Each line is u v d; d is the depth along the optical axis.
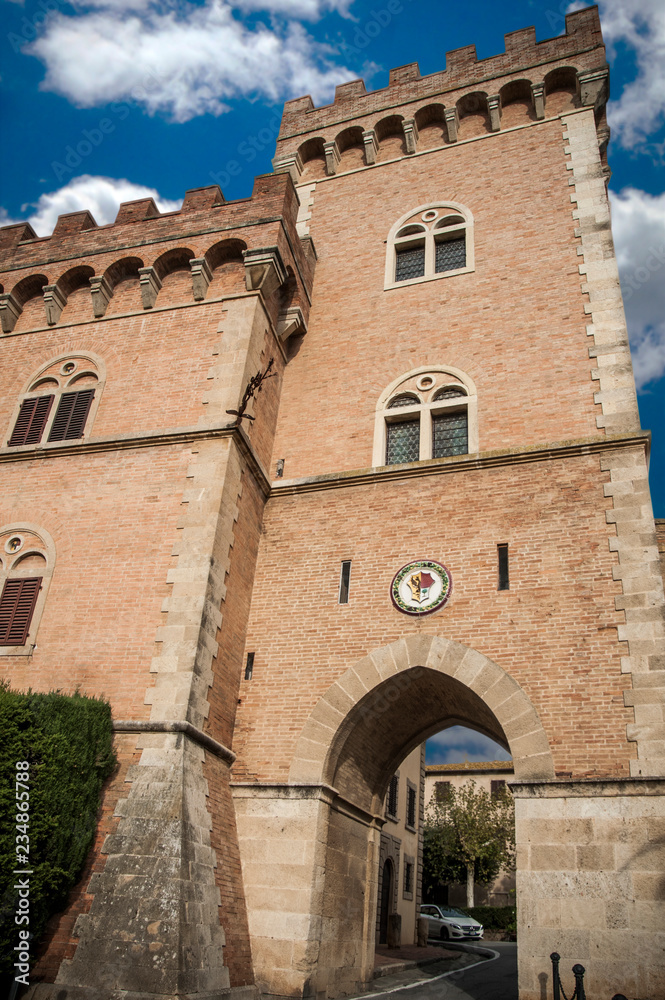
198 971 9.81
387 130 22.27
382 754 15.22
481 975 18.36
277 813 12.55
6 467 15.89
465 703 13.83
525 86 20.64
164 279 18.09
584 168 18.38
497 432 15.15
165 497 14.28
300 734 13.18
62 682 12.78
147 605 13.15
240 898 11.81
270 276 16.89
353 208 20.95
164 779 11.20
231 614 13.92
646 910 9.92
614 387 14.66
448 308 17.48
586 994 9.72
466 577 13.54
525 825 10.96
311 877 11.93
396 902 25.25
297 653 14.02
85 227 19.47
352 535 14.91
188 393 15.71
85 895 10.30
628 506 13.01
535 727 11.71
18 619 13.77
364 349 17.70
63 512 14.83
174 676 12.25
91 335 17.67
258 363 16.45
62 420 16.45
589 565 12.75
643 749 10.97
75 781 10.59
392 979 15.80
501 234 18.23
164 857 10.39
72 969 9.68
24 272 18.91
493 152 20.03
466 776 52.59
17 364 17.86
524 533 13.53
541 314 16.36
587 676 11.84
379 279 18.95
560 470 13.87
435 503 14.57
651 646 11.68
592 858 10.45
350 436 16.47
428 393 16.39
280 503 15.89
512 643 12.59
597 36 20.50
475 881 44.84
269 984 11.30
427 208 19.83
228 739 13.28
